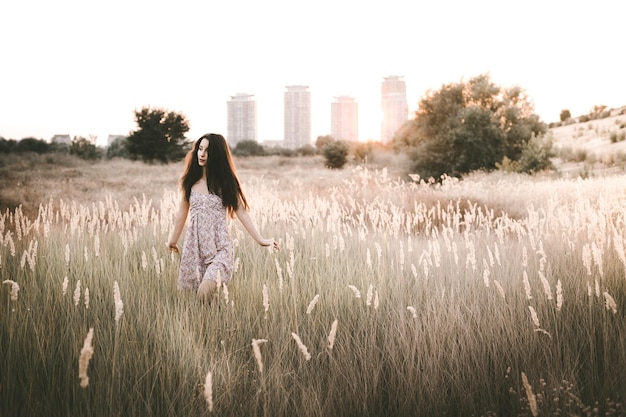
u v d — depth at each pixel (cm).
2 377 235
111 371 252
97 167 2845
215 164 404
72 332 271
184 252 395
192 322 314
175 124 3453
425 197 1106
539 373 261
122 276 416
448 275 427
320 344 296
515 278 389
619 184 1094
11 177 1970
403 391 253
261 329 315
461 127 2550
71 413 225
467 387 259
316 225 645
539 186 1351
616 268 372
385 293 375
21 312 301
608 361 268
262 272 448
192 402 234
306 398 240
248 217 420
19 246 477
